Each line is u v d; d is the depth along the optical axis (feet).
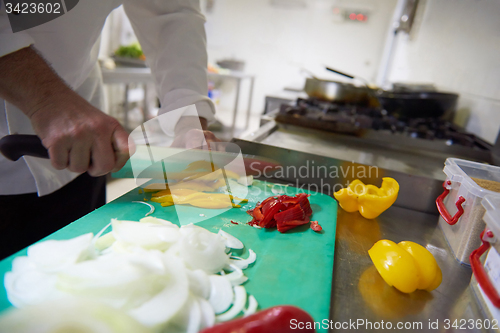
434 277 1.50
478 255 1.46
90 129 1.61
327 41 12.15
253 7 12.44
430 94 4.74
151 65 2.74
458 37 4.87
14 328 0.92
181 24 2.47
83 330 0.96
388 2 11.09
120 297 1.15
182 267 1.32
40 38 2.01
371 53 11.84
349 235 2.03
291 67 12.84
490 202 1.49
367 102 5.17
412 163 2.98
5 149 1.73
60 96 1.59
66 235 1.72
